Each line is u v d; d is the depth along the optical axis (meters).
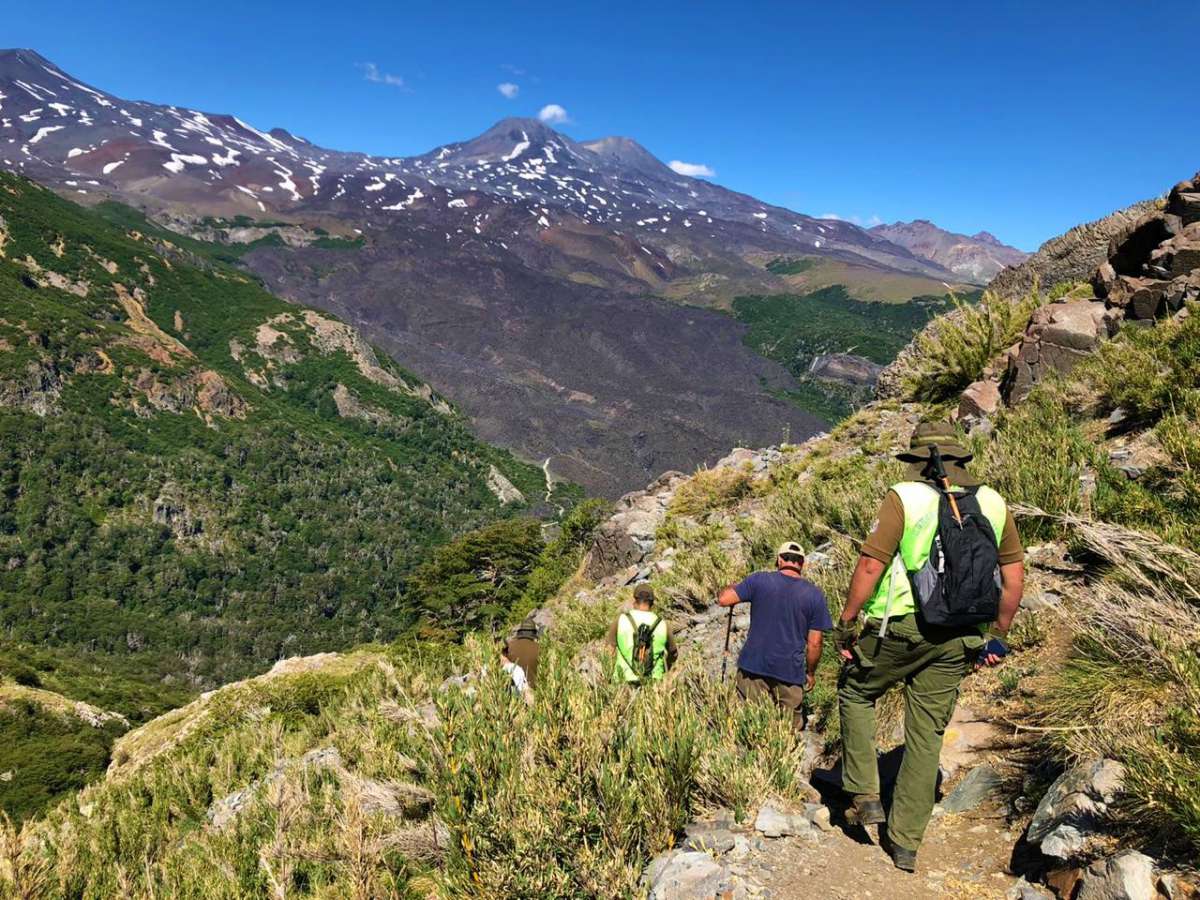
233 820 5.14
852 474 11.03
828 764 3.86
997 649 2.85
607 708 3.70
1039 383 9.30
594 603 12.25
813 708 4.58
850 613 2.91
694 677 4.69
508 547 48.78
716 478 16.08
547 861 2.91
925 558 2.69
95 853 5.19
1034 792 2.96
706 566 9.05
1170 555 3.79
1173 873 2.12
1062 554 4.99
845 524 7.95
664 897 2.69
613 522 17.67
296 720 10.34
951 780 3.42
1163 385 6.74
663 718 3.66
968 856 2.83
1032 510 4.91
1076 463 6.28
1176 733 2.59
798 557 4.24
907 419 13.25
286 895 3.68
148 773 8.34
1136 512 4.80
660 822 3.14
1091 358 8.79
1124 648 3.24
